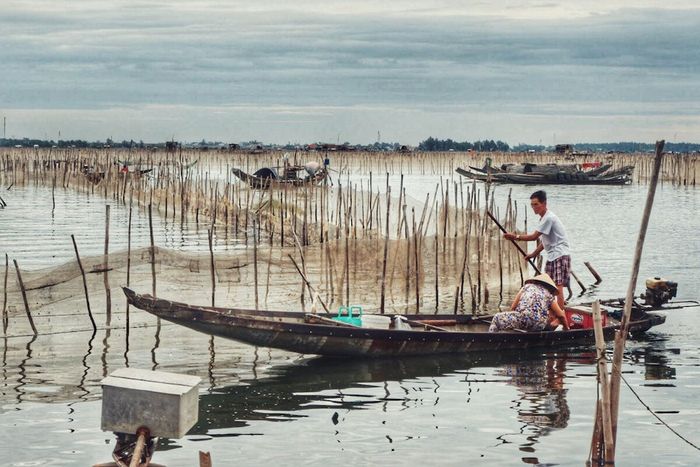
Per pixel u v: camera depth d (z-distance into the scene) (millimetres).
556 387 12312
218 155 102062
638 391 12125
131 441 6727
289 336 13469
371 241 21531
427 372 13250
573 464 9156
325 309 15625
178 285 18125
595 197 59719
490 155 118188
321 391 12141
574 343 15102
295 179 46344
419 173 109438
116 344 14852
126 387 6609
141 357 14008
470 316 15984
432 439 10000
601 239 33094
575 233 35375
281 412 11070
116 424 6660
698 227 37750
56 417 10633
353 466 9109
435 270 20375
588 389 12203
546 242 15875
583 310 15609
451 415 10969
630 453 9555
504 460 9289
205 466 6676
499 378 12875
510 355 14422
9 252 26516
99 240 30031
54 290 17156
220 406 11344
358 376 13000
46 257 25453
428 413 11047
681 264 25906
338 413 11047
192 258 18844
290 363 13828
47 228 33750
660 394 11961
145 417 6598
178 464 9102
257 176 49375
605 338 15312
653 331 16422
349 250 21250
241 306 17250
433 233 26609
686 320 17500
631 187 72375
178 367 13414
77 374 12797
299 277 20094
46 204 45406
